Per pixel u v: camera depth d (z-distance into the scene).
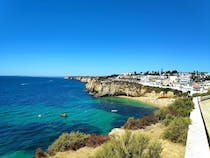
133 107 70.00
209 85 112.94
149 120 26.00
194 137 12.46
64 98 91.38
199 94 56.03
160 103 80.38
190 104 30.02
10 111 56.53
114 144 11.09
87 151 17.88
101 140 19.47
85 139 20.58
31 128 38.16
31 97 92.81
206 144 11.24
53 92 119.94
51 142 29.80
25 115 51.16
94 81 117.75
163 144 14.72
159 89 96.06
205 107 30.70
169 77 157.38
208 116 23.86
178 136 15.19
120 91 103.62
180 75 178.88
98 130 37.00
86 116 51.19
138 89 100.75
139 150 10.45
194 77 165.00
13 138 31.75
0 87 154.88
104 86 104.12
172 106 29.83
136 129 23.53
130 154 10.37
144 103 81.38
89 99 90.06
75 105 71.00
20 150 26.50
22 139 31.25
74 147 19.33
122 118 49.47
